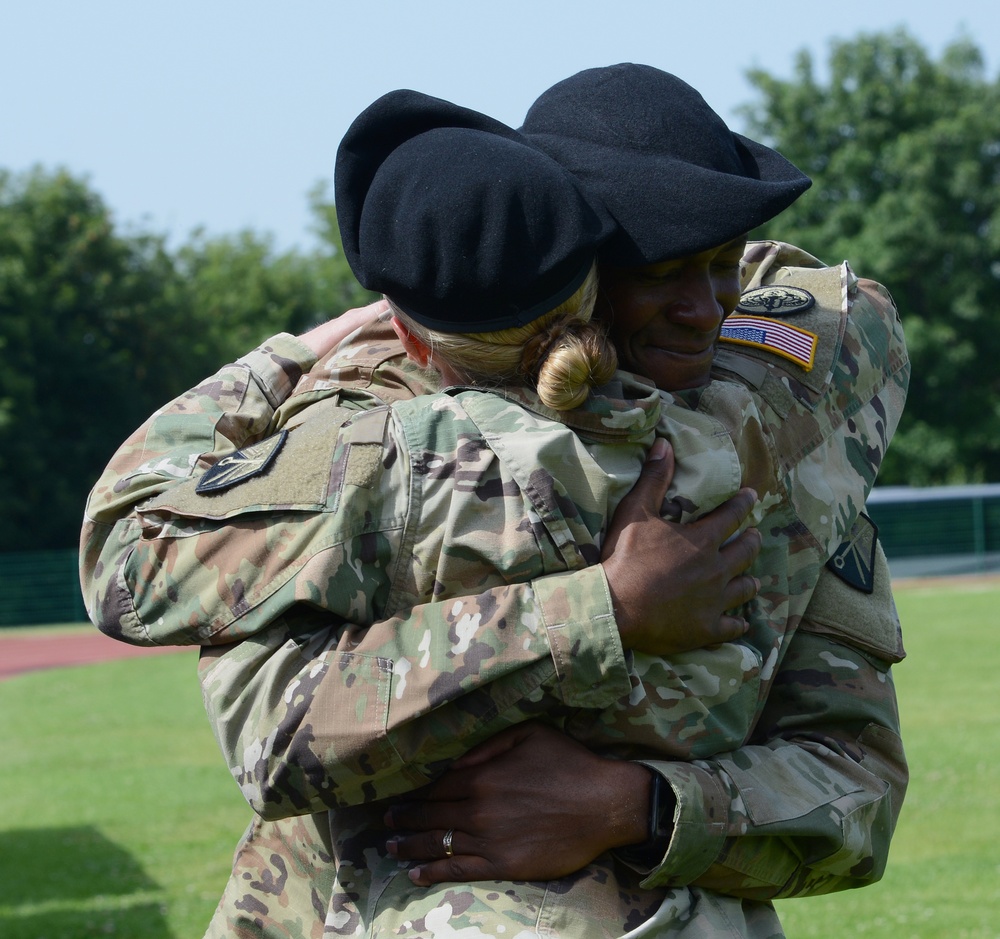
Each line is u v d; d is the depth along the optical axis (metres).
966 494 42.78
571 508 2.43
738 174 2.68
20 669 31.11
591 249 2.41
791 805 2.54
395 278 2.46
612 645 2.35
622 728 2.46
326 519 2.40
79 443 53.88
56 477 52.41
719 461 2.56
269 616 2.41
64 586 44.72
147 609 2.55
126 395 56.03
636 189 2.52
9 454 50.88
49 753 18.39
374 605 2.45
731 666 2.54
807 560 2.75
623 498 2.50
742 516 2.56
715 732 2.53
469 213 2.38
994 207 56.12
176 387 59.59
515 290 2.39
